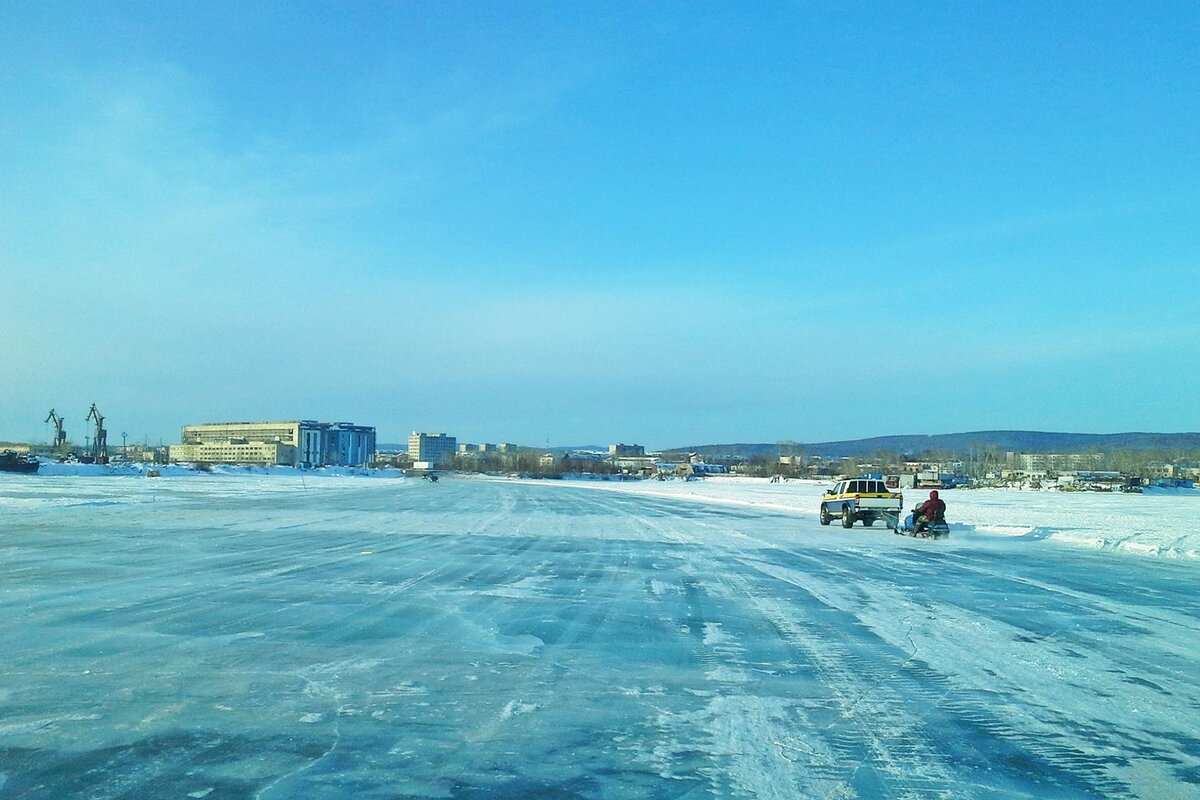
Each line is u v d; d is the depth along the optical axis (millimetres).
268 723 7129
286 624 11344
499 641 10578
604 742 6848
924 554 24250
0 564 17297
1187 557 24172
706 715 7637
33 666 8891
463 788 5844
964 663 9922
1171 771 6406
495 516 37688
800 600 14609
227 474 126562
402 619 11867
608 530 30547
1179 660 10344
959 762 6520
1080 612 14016
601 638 10938
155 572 16328
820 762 6469
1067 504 65812
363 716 7371
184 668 8891
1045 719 7707
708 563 20344
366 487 84188
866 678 9109
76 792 5629
